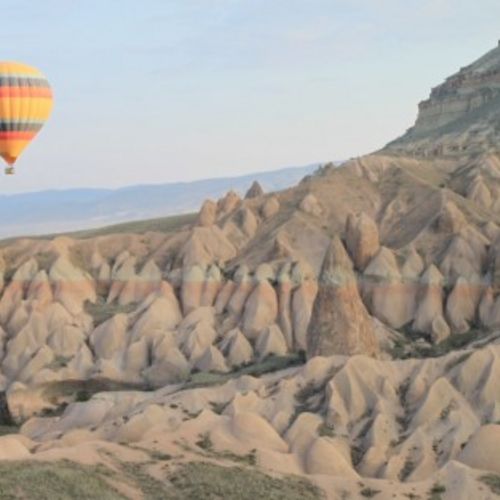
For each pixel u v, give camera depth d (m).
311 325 76.25
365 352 74.62
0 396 92.31
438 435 58.19
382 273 102.50
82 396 92.00
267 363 88.81
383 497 46.53
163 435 53.88
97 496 39.88
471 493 46.56
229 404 63.75
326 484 47.59
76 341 98.75
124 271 114.25
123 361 94.00
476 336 93.44
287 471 51.47
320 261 109.94
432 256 105.81
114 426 61.41
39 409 89.62
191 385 81.25
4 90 70.12
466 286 99.38
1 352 100.94
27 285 112.38
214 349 91.44
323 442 54.38
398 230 115.00
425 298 99.75
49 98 73.25
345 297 74.62
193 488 43.81
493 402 60.41
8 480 39.66
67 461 44.78
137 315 102.69
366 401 63.03
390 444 58.50
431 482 48.25
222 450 53.47
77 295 111.31
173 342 94.62
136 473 45.62
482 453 53.12
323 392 64.62
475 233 106.19
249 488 44.53
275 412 63.12
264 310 100.62
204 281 107.31
